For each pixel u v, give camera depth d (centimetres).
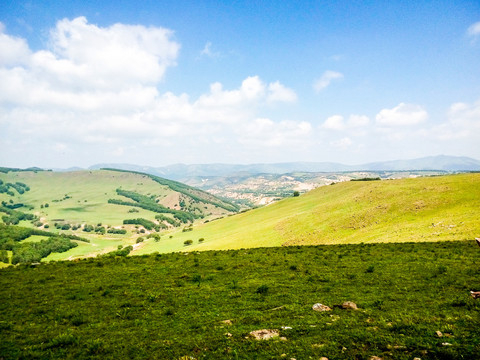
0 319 1597
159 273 2672
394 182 11088
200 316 1459
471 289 1591
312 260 2942
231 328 1243
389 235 5444
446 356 859
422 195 7681
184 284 2203
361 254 3114
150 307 1667
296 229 8675
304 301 1592
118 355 1075
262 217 13888
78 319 1488
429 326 1085
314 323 1230
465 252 2741
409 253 2950
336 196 12500
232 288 2000
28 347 1204
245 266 2800
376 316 1266
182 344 1120
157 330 1305
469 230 4122
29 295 2098
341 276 2152
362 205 8875
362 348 964
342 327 1156
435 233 4522
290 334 1130
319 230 7894
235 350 1009
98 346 1154
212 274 2509
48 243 19750
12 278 2781
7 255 16238
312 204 12756
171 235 17688
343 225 7650
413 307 1357
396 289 1716
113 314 1577
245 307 1563
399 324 1118
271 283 2073
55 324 1472
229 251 4066
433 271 2073
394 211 7250
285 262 2888
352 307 1412
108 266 3194
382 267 2366
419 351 909
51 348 1184
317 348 986
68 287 2275
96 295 2000
